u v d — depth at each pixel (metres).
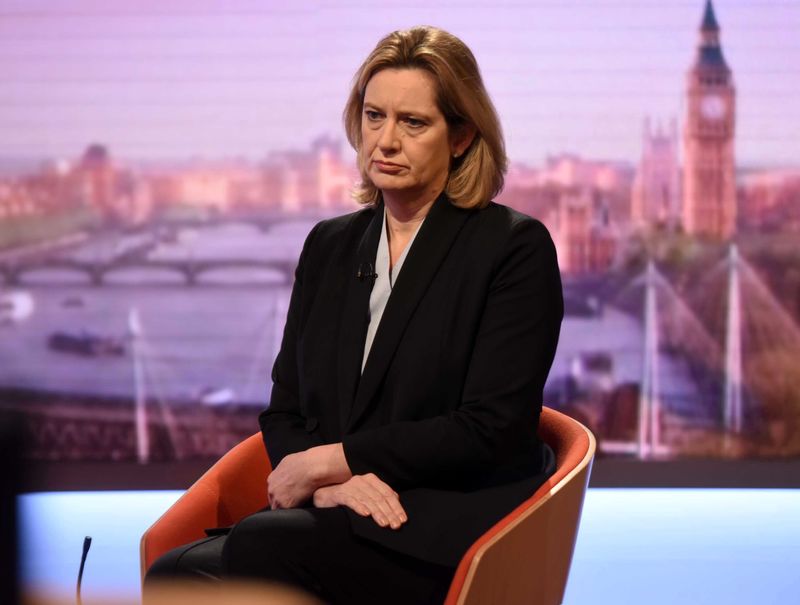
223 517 3.70
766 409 7.87
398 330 3.46
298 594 3.13
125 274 7.85
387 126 3.46
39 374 7.87
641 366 7.88
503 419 3.32
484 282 3.44
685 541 6.77
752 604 5.66
